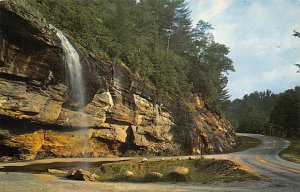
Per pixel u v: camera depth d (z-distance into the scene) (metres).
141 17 79.06
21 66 37.47
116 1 68.94
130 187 19.64
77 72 45.28
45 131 42.69
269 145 79.69
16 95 37.44
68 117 44.38
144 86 59.91
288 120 114.62
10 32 35.94
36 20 37.09
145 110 59.19
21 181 21.94
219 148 73.88
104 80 50.47
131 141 56.75
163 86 67.06
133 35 67.06
